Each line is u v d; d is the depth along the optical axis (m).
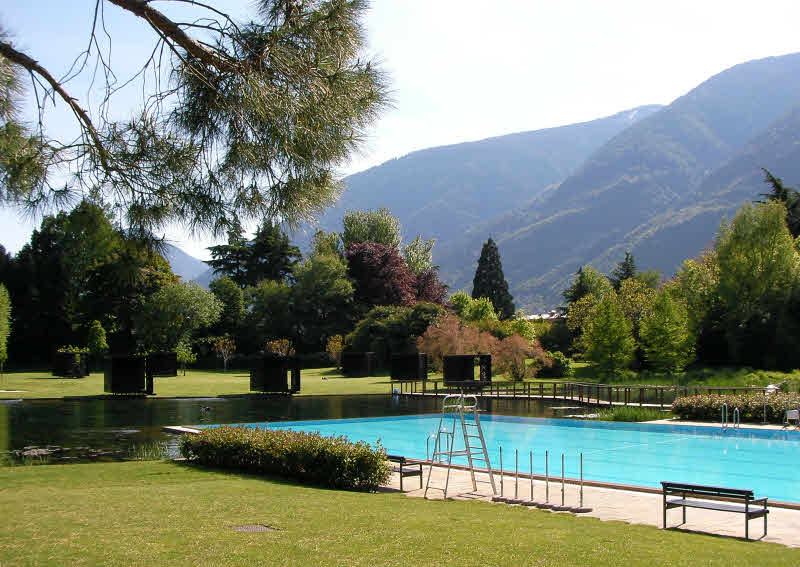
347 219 74.25
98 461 13.33
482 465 13.88
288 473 10.85
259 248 69.25
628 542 6.39
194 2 5.50
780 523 7.94
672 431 18.92
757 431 17.88
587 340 37.91
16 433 17.83
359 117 5.91
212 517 6.81
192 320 52.59
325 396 32.41
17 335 53.19
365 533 6.27
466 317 55.25
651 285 70.50
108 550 5.30
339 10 5.67
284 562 5.12
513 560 5.45
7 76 6.12
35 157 5.95
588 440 17.66
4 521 6.45
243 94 5.44
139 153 6.03
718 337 40.59
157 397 29.69
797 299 37.66
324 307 60.88
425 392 33.62
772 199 49.81
